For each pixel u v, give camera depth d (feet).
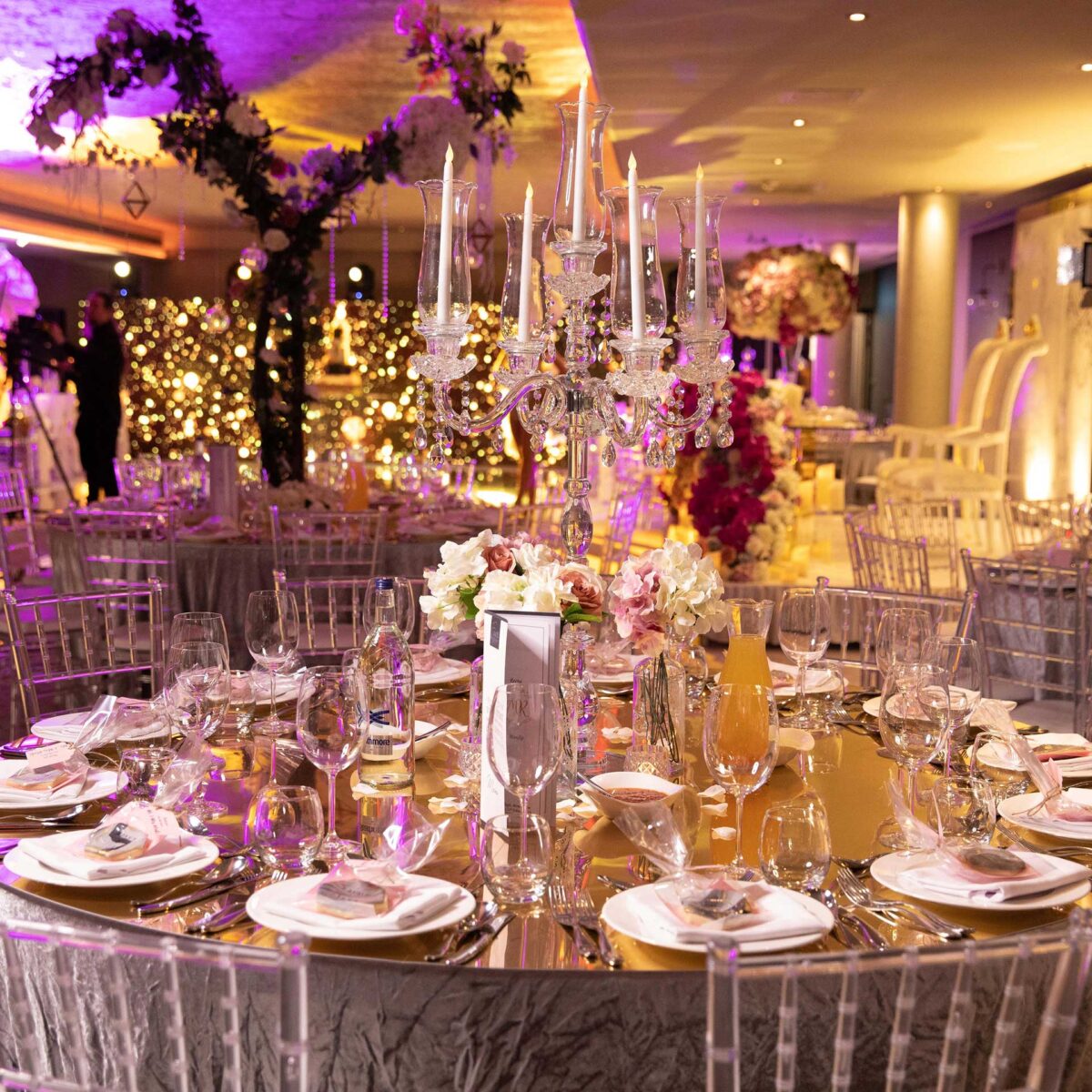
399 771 7.11
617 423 7.50
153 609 10.62
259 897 5.34
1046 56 23.29
